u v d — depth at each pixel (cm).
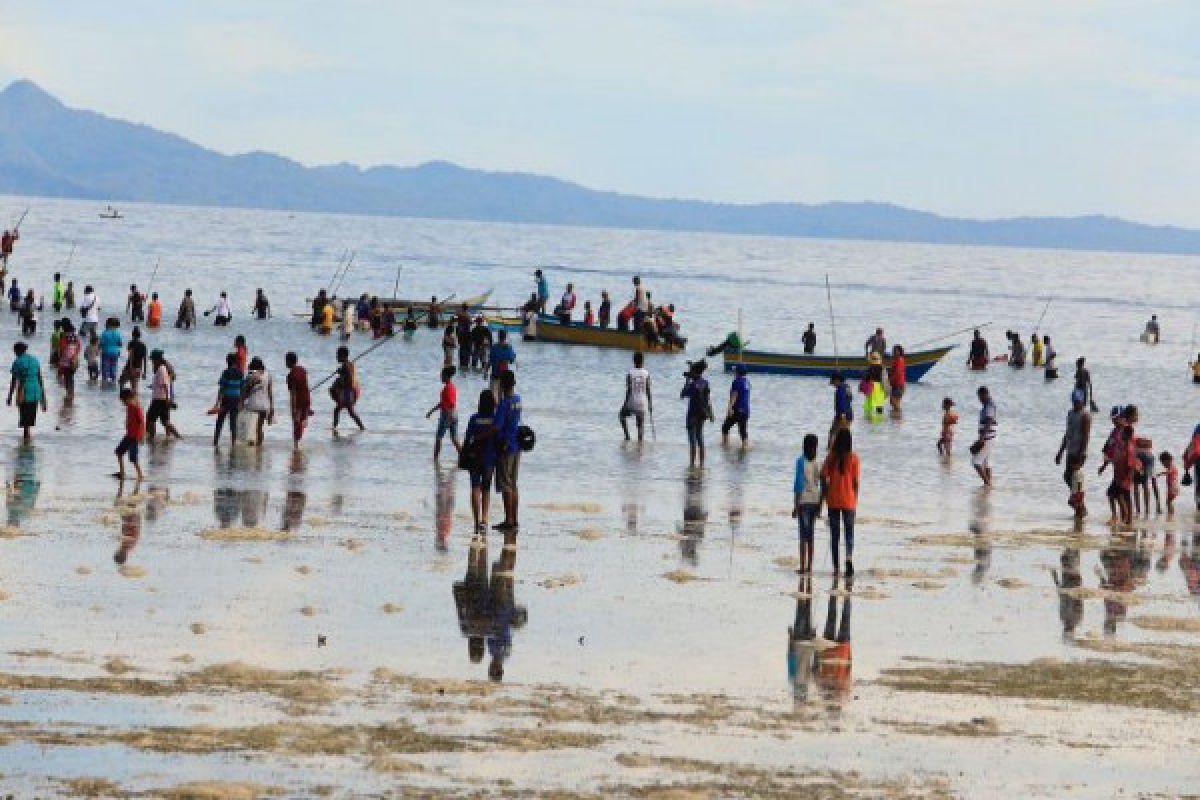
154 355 8419
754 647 4569
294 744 3472
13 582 4944
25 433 8175
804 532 5669
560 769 3381
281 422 9700
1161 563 6200
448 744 3531
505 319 19725
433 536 6100
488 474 6191
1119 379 17125
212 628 4497
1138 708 4069
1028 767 3556
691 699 4006
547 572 5516
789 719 3859
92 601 4753
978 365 17550
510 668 4231
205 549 5619
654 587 5344
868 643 4669
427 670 4175
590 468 8350
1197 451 7562
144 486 6938
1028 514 7438
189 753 3388
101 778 3198
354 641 4438
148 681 3925
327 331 17475
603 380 13600
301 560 5519
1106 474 9200
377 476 7619
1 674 3919
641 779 3344
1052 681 4300
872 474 8756
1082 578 5812
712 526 6638
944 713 3966
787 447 9725
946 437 9712
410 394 11912
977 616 5094
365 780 3259
